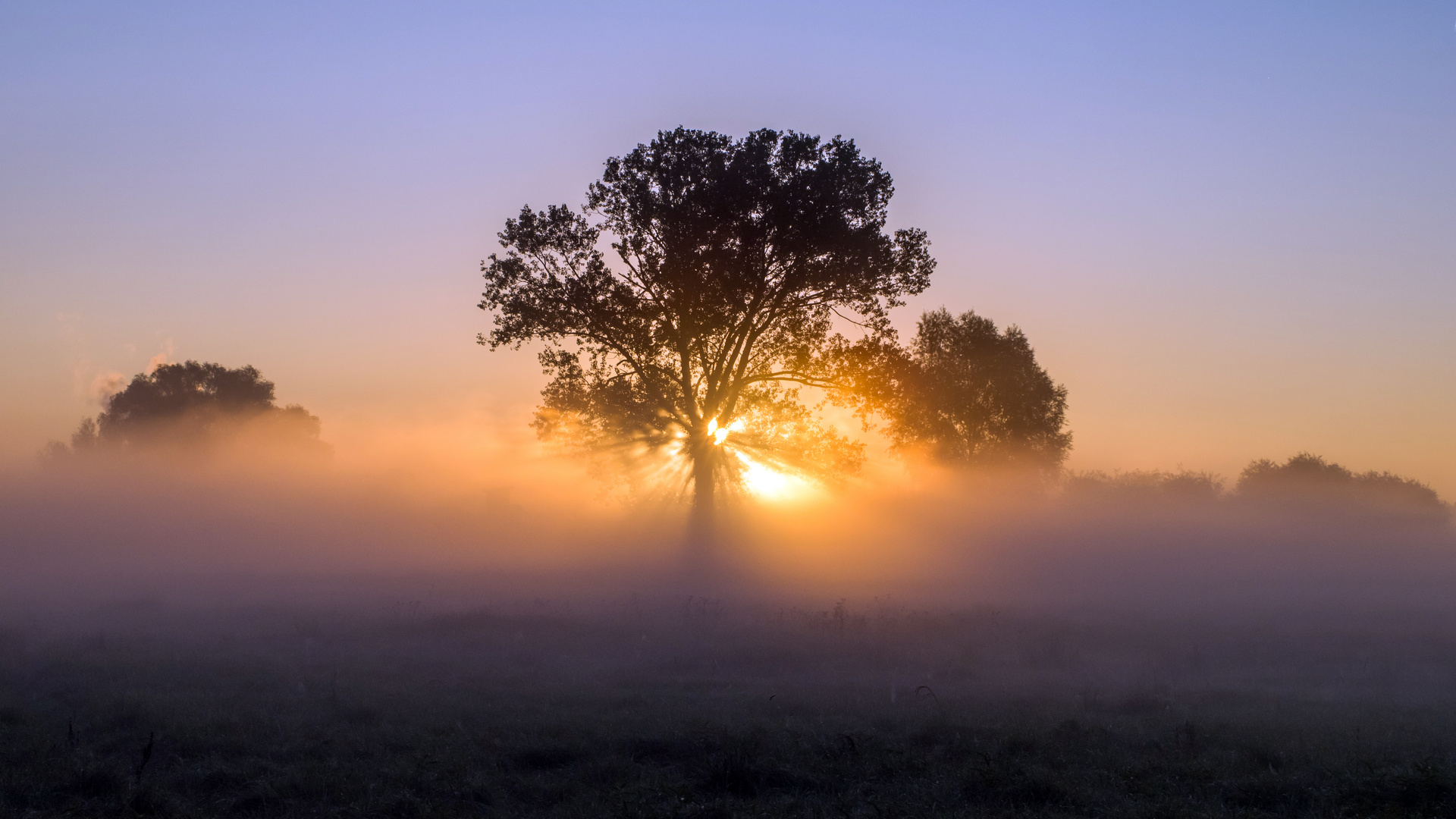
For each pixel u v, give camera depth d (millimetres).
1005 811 9375
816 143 39250
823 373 42062
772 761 11023
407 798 9445
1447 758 11680
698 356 41344
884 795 10094
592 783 10648
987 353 64375
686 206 38844
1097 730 13109
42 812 8938
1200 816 9188
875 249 39406
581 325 40469
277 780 10086
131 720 12961
